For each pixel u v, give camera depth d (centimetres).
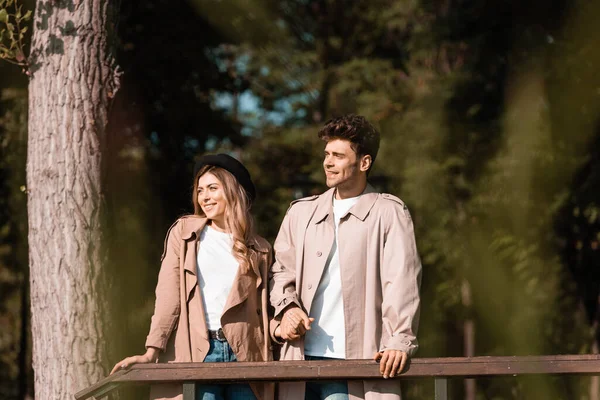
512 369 475
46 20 670
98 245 655
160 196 1262
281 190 1708
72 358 636
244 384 525
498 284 1447
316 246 533
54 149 656
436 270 1558
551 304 1355
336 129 533
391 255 518
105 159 669
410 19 1677
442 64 1619
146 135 1251
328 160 535
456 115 1431
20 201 1270
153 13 1255
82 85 662
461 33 1370
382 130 1583
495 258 1404
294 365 475
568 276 1307
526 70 1260
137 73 1234
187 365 479
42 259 651
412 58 1694
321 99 1986
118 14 690
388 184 1523
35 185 661
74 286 643
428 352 1664
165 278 532
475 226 1429
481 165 1404
